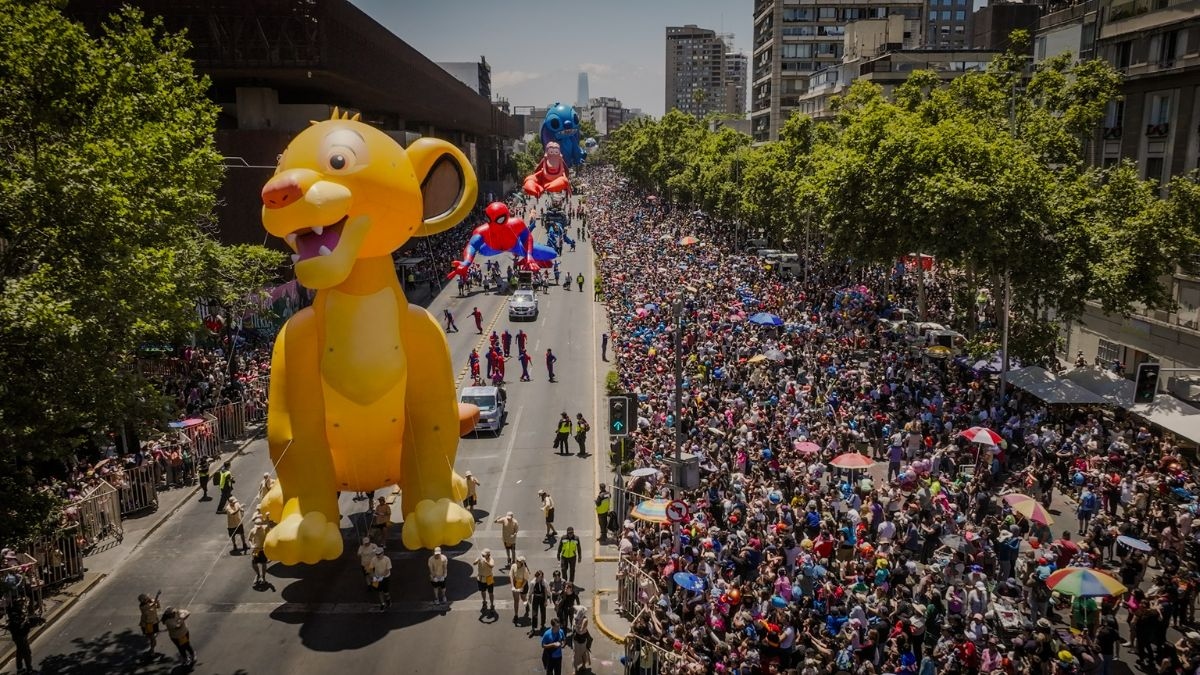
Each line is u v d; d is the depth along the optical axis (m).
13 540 17.56
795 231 67.44
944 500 23.92
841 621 18.47
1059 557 21.00
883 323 46.69
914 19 134.75
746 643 16.81
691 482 21.72
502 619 21.33
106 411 18.81
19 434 16.58
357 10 55.25
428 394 23.16
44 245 18.11
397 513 27.47
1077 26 59.56
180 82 29.33
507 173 172.62
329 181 20.17
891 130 40.94
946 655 16.64
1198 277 37.38
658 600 19.23
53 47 19.58
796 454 27.92
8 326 15.38
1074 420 32.62
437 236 84.00
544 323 56.72
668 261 69.06
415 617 21.38
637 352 41.47
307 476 21.94
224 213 49.06
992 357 38.41
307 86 56.44
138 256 19.94
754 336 43.19
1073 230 34.56
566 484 30.02
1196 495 24.66
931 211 35.22
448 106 95.19
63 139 20.52
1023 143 42.62
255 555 22.84
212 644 20.11
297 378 21.91
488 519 27.08
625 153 164.00
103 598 22.42
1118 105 47.28
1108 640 17.86
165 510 27.98
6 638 20.30
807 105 120.19
